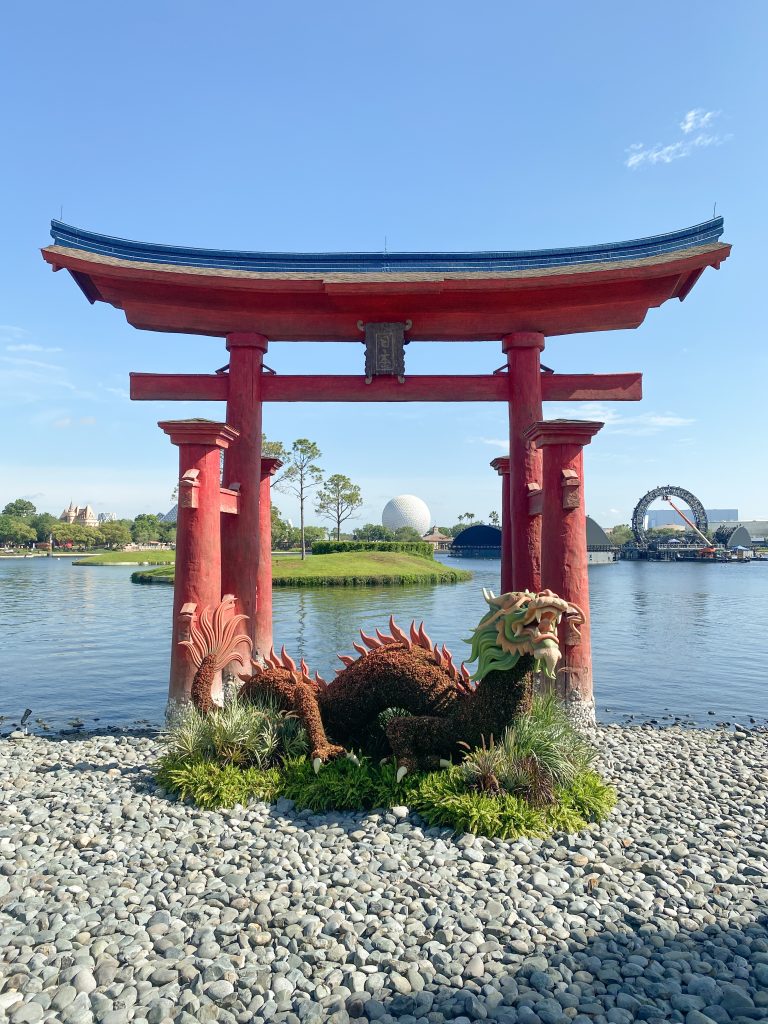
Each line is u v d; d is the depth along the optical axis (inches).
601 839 214.7
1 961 147.7
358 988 139.6
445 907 169.8
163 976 142.0
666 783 275.9
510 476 407.8
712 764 309.0
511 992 137.7
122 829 220.2
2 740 361.4
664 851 207.0
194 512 349.7
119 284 384.5
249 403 407.2
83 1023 129.0
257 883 182.7
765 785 278.8
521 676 245.0
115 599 1270.9
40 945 153.2
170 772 253.0
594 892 179.8
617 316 401.4
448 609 1030.4
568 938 157.6
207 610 346.9
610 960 149.6
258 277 382.0
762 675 577.3
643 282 385.7
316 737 263.3
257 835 215.9
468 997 135.3
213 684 329.4
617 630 866.8
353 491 2613.2
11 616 989.8
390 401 415.5
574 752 250.7
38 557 4180.6
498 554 3909.9
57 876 186.5
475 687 265.7
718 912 171.6
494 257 411.5
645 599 1359.5
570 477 339.0
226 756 258.4
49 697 488.7
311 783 241.1
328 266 413.7
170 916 166.1
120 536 4643.2
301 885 181.3
